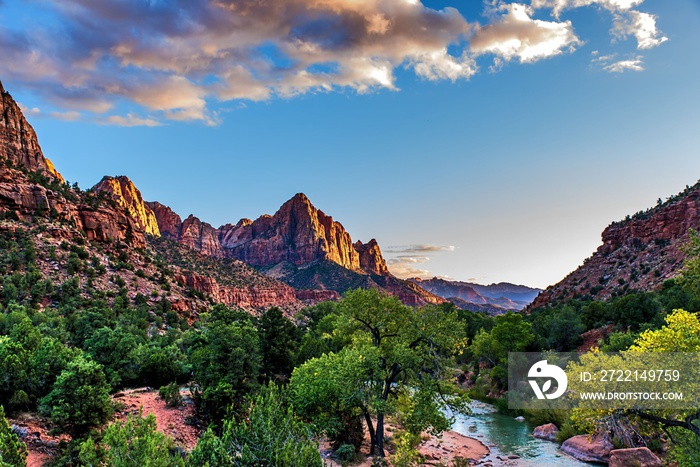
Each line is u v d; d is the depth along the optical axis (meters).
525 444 34.91
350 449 27.14
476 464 29.55
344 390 27.00
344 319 32.19
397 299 31.02
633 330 59.94
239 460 15.52
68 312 72.62
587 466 28.88
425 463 28.47
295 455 14.88
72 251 108.44
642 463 25.61
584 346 65.19
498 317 65.19
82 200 142.50
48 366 26.31
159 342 63.25
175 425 28.48
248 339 34.50
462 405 27.42
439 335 28.48
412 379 28.25
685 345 17.78
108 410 23.20
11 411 24.72
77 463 19.94
